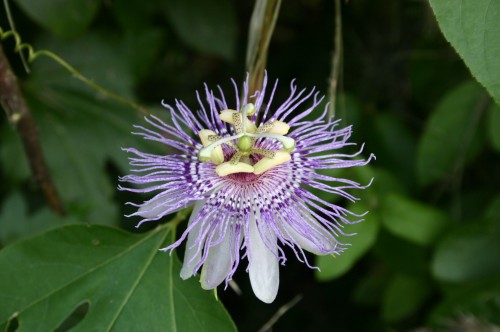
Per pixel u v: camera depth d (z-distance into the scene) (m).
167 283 0.23
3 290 0.22
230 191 0.22
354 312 0.36
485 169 0.34
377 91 0.36
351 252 0.28
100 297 0.23
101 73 0.30
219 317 0.22
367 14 0.36
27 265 0.23
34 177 0.27
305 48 0.36
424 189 0.33
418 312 0.33
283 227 0.22
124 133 0.30
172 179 0.22
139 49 0.31
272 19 0.25
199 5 0.31
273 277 0.21
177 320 0.22
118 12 0.30
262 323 0.35
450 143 0.31
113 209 0.29
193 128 0.22
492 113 0.30
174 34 0.34
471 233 0.29
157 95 0.36
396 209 0.28
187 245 0.21
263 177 0.22
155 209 0.21
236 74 0.36
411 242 0.30
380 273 0.33
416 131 0.35
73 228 0.23
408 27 0.35
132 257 0.23
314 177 0.22
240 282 0.35
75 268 0.23
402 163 0.32
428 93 0.34
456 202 0.33
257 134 0.21
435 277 0.29
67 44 0.30
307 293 0.36
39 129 0.29
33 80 0.30
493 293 0.28
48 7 0.27
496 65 0.21
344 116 0.29
